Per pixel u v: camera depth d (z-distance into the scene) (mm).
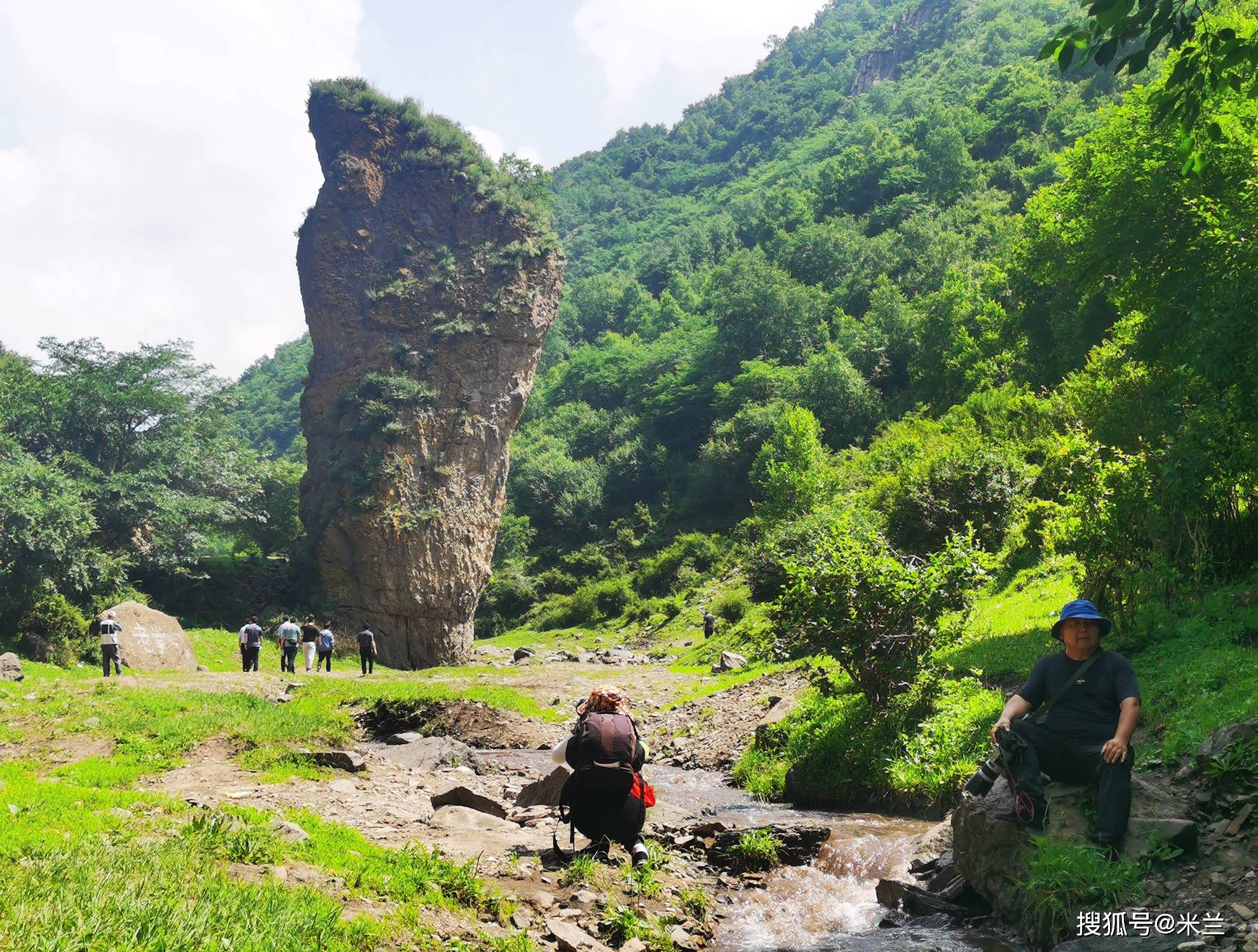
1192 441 10477
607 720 6910
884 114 186750
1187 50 6406
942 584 10672
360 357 50688
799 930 6129
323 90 53719
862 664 10719
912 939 5664
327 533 48031
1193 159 6977
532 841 7691
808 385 84500
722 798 11383
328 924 4516
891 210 122688
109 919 3979
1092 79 123688
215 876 5008
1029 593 16656
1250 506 11258
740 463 82750
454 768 13898
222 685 21594
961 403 55469
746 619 39438
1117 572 10812
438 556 49250
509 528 87500
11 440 42219
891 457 44781
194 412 53438
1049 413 30047
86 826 6211
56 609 34719
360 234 51875
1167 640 9680
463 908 5535
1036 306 37688
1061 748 5684
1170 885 5086
